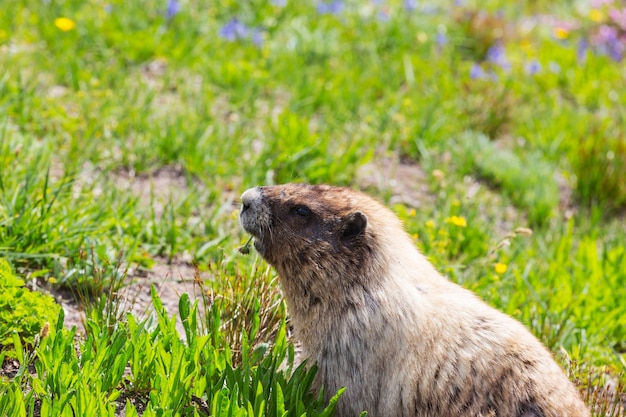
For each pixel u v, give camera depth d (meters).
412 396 4.96
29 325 5.37
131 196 7.48
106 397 4.97
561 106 11.74
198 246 7.28
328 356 5.14
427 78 11.45
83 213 6.84
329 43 11.66
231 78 10.44
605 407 5.68
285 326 5.64
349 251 5.19
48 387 4.83
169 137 8.69
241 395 4.94
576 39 14.45
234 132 9.28
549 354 5.17
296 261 5.28
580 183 9.95
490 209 9.11
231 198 8.16
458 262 7.70
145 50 10.71
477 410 4.85
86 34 10.62
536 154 10.20
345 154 8.85
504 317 5.16
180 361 4.93
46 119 8.70
